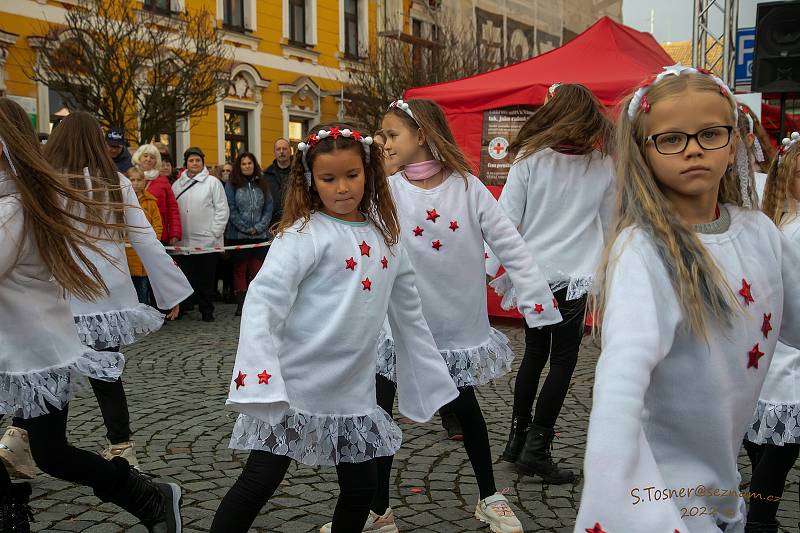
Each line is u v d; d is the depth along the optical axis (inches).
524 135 145.8
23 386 93.9
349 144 87.4
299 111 769.6
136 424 170.1
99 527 116.7
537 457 135.0
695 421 58.1
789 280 63.2
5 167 92.7
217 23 671.1
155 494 106.0
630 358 52.1
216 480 136.3
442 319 121.4
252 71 711.1
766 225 63.1
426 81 719.7
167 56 543.5
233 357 247.9
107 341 136.5
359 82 756.0
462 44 774.5
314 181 88.7
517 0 904.3
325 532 112.5
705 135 56.8
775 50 317.7
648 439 59.2
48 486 132.6
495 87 292.4
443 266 121.3
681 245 56.8
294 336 88.0
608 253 58.5
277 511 123.0
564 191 141.8
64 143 133.5
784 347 102.6
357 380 90.6
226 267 384.2
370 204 94.3
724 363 57.6
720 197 63.4
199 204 327.6
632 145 59.7
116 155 297.1
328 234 88.6
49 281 97.6
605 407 50.5
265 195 362.6
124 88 470.6
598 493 47.9
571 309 137.2
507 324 310.8
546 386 135.7
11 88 511.2
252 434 85.7
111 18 491.8
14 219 90.4
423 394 100.1
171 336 287.3
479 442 118.5
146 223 140.6
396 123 123.7
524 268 121.7
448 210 122.0
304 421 86.9
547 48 962.1
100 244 134.5
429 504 127.4
